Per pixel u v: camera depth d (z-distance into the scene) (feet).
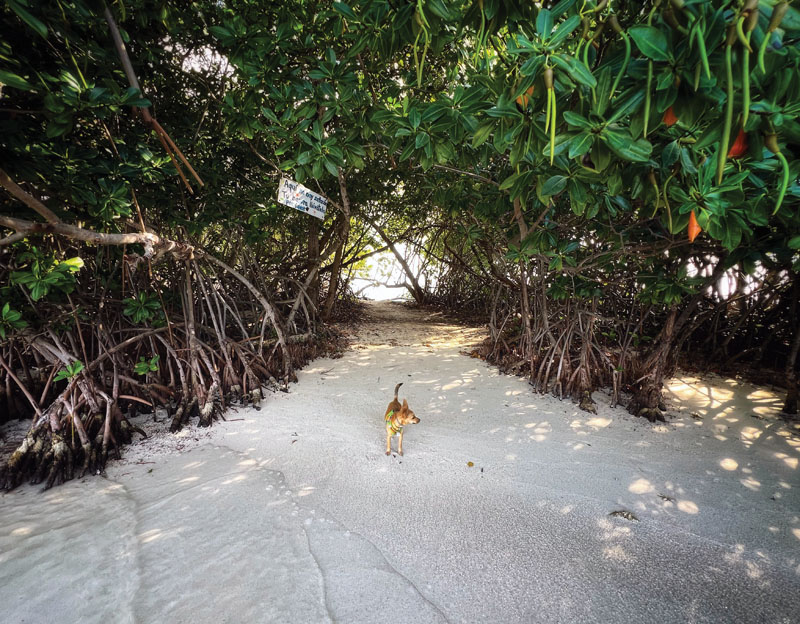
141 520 10.91
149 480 13.10
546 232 15.56
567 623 8.14
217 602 8.34
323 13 11.53
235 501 11.79
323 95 11.60
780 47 3.80
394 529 10.74
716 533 10.78
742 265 12.63
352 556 9.71
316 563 9.45
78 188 12.02
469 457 14.65
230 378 20.38
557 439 16.31
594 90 5.04
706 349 28.07
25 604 8.26
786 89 4.22
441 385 23.02
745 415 19.01
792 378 19.27
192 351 19.26
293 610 8.18
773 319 26.25
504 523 11.06
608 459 14.67
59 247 16.61
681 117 4.70
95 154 12.52
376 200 34.55
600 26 5.07
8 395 17.54
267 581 8.89
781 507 11.89
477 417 18.52
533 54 5.08
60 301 17.25
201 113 18.79
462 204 20.31
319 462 14.12
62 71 9.14
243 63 12.48
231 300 25.26
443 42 7.82
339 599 8.49
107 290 18.62
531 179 8.62
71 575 8.98
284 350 23.59
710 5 3.75
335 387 22.39
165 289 23.76
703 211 6.20
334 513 11.36
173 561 9.43
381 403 20.01
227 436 16.26
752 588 9.02
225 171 20.20
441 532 10.65
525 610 8.41
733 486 12.98
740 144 4.66
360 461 14.20
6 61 8.55
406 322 46.29
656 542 10.42
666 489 12.80
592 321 22.29
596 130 5.32
